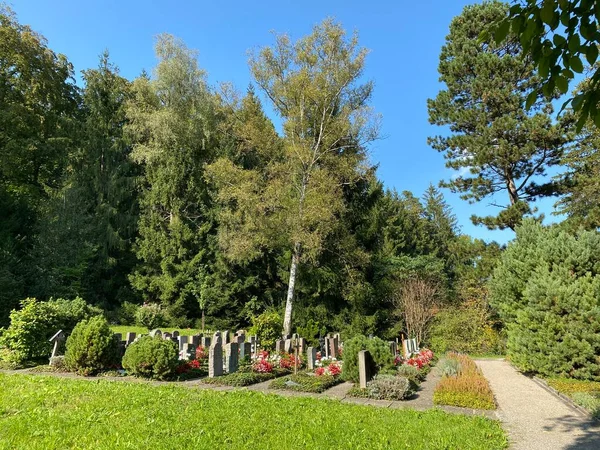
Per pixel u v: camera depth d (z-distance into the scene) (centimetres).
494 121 2264
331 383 1074
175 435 545
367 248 2617
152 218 2758
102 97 3167
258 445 528
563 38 288
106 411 640
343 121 2250
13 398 700
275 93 2322
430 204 5453
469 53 2445
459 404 870
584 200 2248
